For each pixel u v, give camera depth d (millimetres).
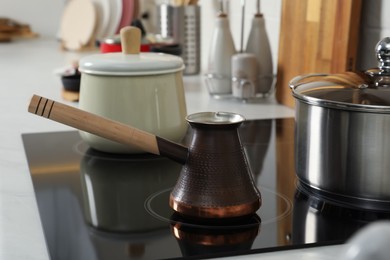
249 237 569
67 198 694
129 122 832
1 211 650
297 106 689
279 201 680
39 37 2672
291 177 781
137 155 881
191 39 1682
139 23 1548
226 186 595
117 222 614
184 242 560
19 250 546
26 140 969
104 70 821
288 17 1208
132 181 764
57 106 608
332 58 1065
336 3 1046
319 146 653
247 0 1517
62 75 1302
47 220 619
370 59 1046
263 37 1266
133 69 820
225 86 1310
